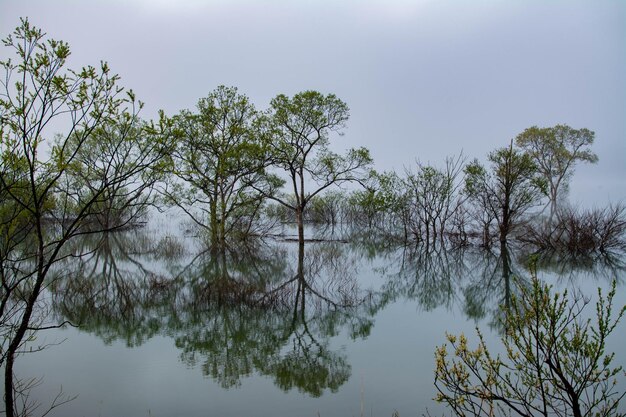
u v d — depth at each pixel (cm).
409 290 1709
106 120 458
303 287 1691
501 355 887
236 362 920
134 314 1277
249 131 2697
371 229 4209
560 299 1372
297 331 1150
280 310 1336
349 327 1187
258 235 3222
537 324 399
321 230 4341
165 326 1180
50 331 1109
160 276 1916
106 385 794
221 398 742
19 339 447
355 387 784
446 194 3181
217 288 1453
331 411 691
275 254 2628
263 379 827
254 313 1306
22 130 408
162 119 489
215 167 2667
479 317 1287
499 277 1964
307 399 736
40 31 418
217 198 2717
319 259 2328
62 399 735
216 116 2664
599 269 2058
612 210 2666
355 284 1747
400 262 2441
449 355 933
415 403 711
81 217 468
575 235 2517
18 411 679
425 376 825
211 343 1047
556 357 405
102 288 1636
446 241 3341
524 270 2080
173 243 2870
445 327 1177
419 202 3272
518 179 2922
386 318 1280
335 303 1446
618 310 1216
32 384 793
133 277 1894
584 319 1116
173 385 797
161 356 953
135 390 773
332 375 845
